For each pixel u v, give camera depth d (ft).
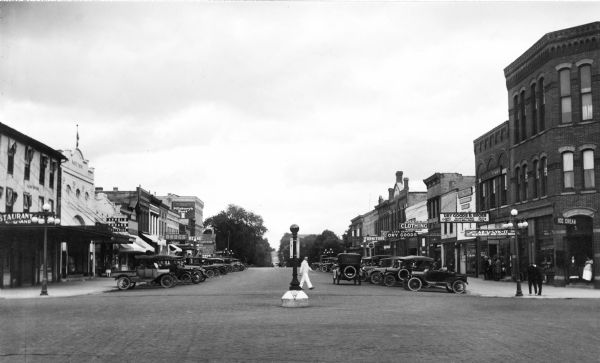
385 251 298.56
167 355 37.35
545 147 130.93
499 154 162.09
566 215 124.06
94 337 45.73
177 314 65.51
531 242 139.44
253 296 99.09
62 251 164.55
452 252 198.90
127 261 227.40
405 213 268.00
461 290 108.06
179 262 154.61
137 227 237.25
